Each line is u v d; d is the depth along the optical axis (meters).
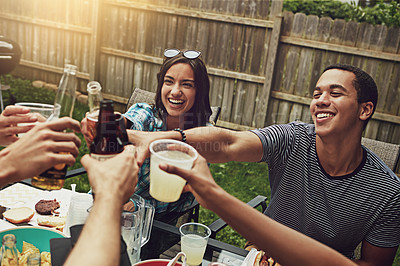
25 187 1.75
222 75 5.63
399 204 1.60
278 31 5.19
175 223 2.20
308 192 1.74
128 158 0.78
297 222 1.83
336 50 5.08
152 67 6.00
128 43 6.10
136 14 5.95
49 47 6.74
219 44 5.62
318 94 1.62
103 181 0.72
